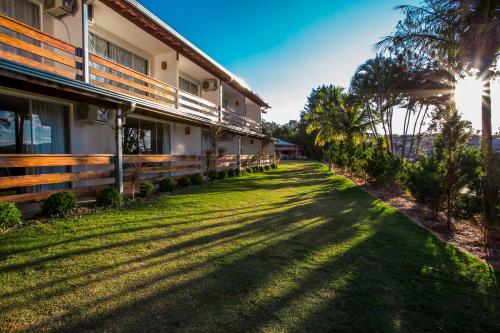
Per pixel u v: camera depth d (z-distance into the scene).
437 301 2.97
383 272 3.65
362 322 2.58
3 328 2.38
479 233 5.70
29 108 7.08
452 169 6.12
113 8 8.47
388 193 10.88
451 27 8.41
